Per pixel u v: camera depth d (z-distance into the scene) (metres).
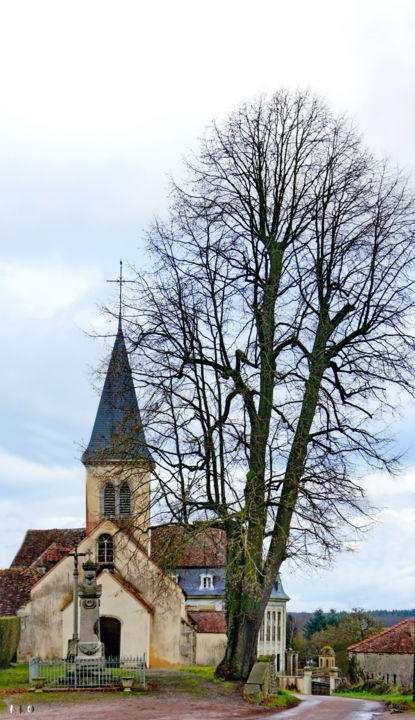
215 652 63.03
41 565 63.12
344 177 35.19
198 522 33.81
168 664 55.72
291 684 62.09
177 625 56.25
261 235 36.09
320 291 35.00
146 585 57.06
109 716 27.14
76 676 34.69
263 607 34.94
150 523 37.00
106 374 35.94
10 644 47.75
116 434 35.78
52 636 57.34
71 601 56.94
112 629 57.22
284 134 36.41
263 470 33.97
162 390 34.44
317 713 29.78
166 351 34.72
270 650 84.69
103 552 58.19
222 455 34.47
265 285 35.25
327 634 112.00
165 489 33.84
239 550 31.22
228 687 34.28
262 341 34.78
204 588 75.19
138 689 34.12
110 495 59.09
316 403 34.09
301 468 33.16
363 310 34.41
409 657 59.22
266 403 35.25
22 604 58.00
